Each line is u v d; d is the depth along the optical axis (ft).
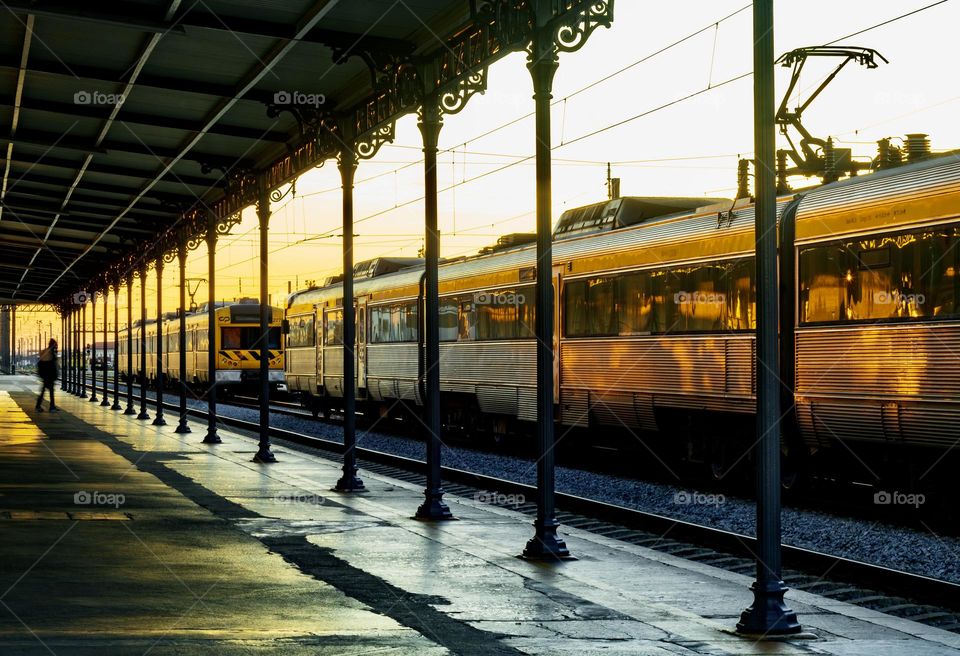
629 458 66.95
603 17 31.27
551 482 31.94
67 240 110.93
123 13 39.68
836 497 48.85
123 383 268.41
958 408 37.65
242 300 160.25
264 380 61.11
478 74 37.29
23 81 49.62
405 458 64.54
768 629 22.95
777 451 23.47
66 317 187.52
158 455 62.39
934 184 39.19
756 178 23.57
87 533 32.99
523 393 66.64
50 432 79.41
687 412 54.29
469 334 74.33
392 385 87.10
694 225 52.54
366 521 37.81
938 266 38.65
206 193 77.66
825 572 32.83
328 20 40.01
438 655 19.99
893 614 28.17
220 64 46.91
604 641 21.63
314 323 108.58
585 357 60.85
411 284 83.61
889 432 40.98
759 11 23.29
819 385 44.06
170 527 34.86
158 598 24.07
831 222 43.73
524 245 68.74
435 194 40.55
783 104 55.11
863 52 52.03
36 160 69.31
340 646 20.31
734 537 37.01
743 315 48.52
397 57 42.29
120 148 63.46
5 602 23.04
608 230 61.52
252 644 20.16
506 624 22.88
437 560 30.48
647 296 55.42
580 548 33.76
